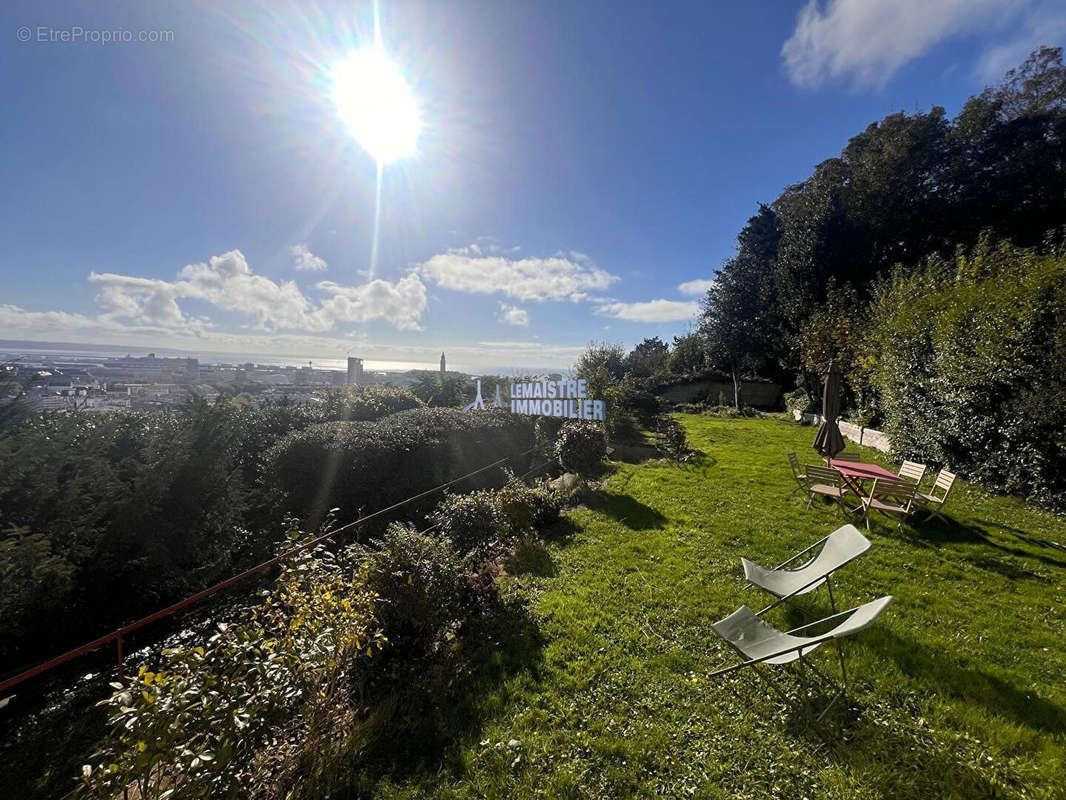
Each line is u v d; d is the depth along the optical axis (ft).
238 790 6.20
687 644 11.02
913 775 7.35
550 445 33.91
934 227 61.93
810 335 55.67
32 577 9.57
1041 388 22.47
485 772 7.48
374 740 8.17
